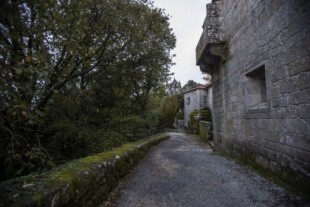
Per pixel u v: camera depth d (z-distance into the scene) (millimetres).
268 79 5047
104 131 9148
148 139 10547
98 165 3631
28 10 3914
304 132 3826
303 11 3750
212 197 3834
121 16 8297
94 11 7836
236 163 6617
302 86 3852
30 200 1937
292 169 4195
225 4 8344
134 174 5453
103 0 7738
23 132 5090
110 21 8008
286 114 4367
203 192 4090
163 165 6457
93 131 8828
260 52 5422
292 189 4035
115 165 4508
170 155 8289
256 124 5801
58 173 2932
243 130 6738
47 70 3766
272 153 4953
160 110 21375
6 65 2719
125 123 10266
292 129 4176
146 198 3836
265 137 5293
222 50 8430
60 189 2365
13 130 4098
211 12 8555
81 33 5641
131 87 12656
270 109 4996
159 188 4352
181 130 25031
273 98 4848
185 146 11492
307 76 3713
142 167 6238
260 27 5402
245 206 3439
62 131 7598
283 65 4418
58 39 5117
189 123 22562
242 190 4152
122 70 10719
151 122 14711
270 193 3959
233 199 3725
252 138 6070
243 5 6527
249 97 6359
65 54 6188
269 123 5078
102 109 10359
